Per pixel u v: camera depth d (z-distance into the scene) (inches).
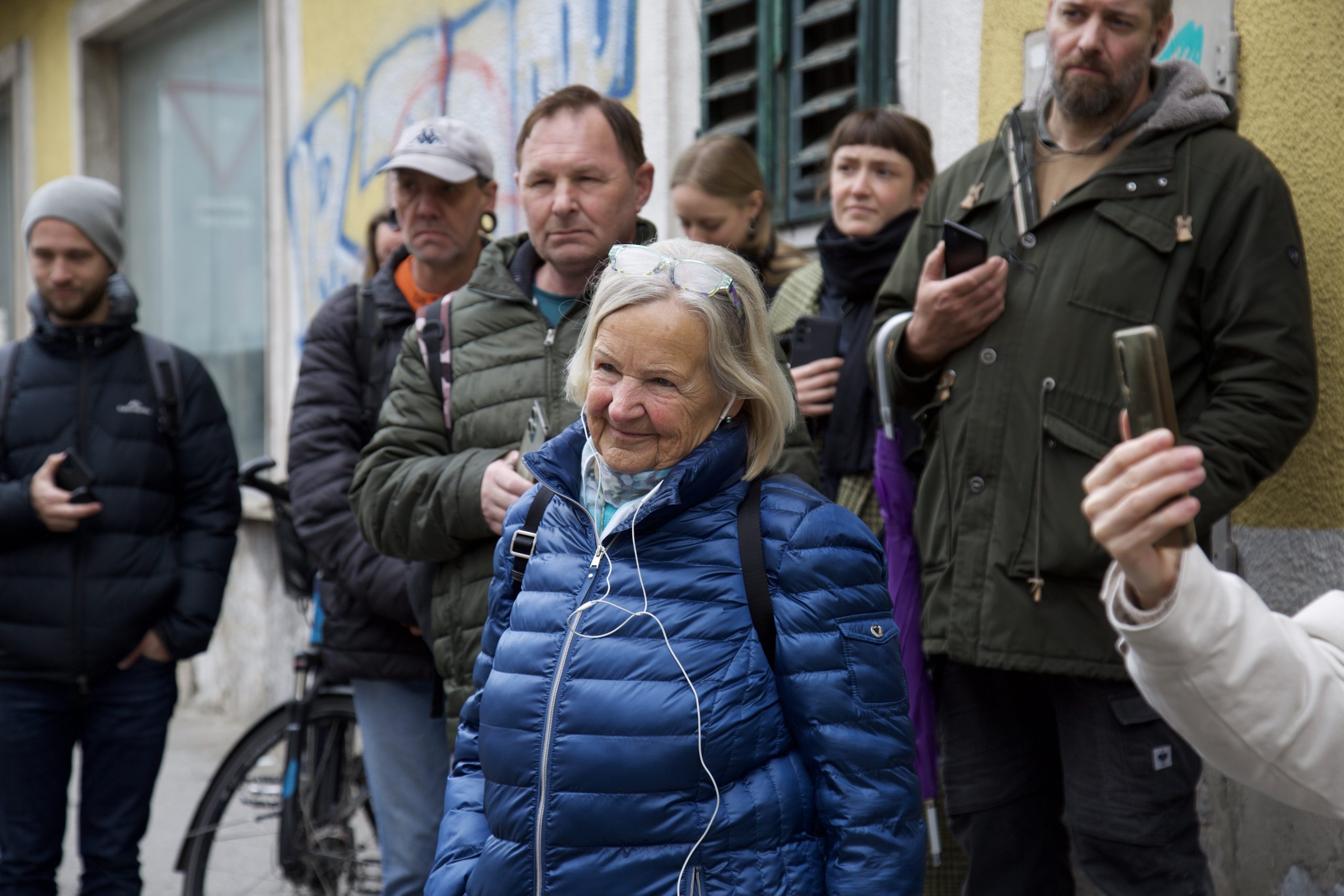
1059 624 95.1
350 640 126.3
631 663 69.3
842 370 123.1
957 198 108.4
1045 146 103.2
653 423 70.9
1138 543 50.9
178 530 144.9
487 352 104.6
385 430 108.4
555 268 103.9
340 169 265.0
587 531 73.8
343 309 135.0
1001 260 98.7
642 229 107.3
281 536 156.6
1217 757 54.8
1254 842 112.7
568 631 70.9
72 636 135.9
